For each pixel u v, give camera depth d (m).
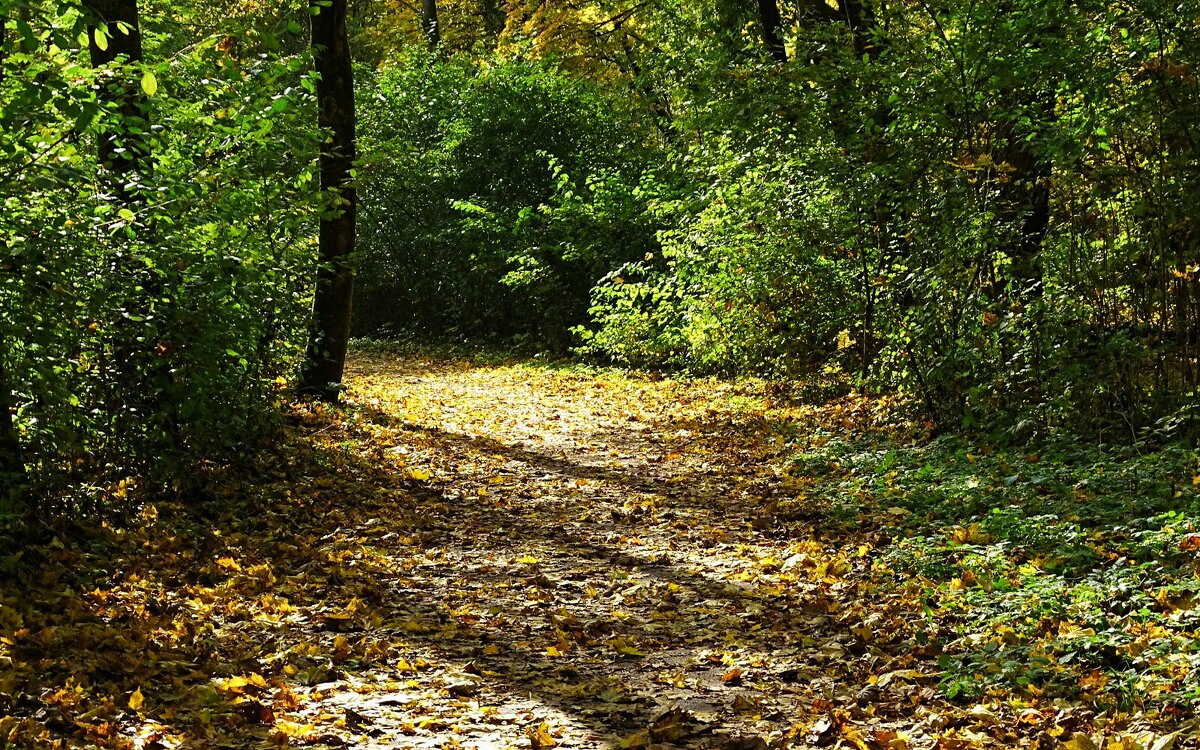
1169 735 4.12
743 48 17.89
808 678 5.60
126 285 8.02
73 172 6.93
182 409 8.67
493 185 26.47
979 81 11.54
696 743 4.73
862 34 14.32
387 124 27.70
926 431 11.84
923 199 12.04
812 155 14.04
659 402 16.80
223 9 17.23
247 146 10.23
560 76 26.67
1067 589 6.21
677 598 7.29
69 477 7.70
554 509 10.24
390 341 28.06
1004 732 4.62
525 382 20.02
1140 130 9.79
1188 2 9.37
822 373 15.95
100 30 6.80
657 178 24.56
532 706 5.28
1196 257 9.69
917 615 6.37
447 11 36.81
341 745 4.66
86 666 5.32
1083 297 10.38
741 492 10.61
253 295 9.66
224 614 6.62
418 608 7.09
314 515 9.57
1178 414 9.47
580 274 24.03
